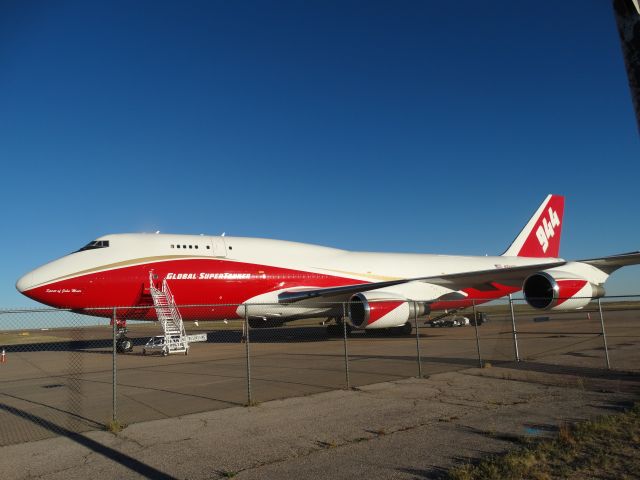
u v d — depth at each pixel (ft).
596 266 51.24
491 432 18.37
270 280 63.87
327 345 61.00
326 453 16.62
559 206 102.32
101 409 25.21
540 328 80.74
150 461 16.35
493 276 58.75
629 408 21.12
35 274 53.26
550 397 24.54
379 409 23.06
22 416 24.06
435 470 14.56
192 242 61.52
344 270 70.13
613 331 66.69
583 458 14.89
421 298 61.52
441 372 34.01
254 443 18.11
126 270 56.03
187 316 61.62
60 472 15.52
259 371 37.76
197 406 25.13
